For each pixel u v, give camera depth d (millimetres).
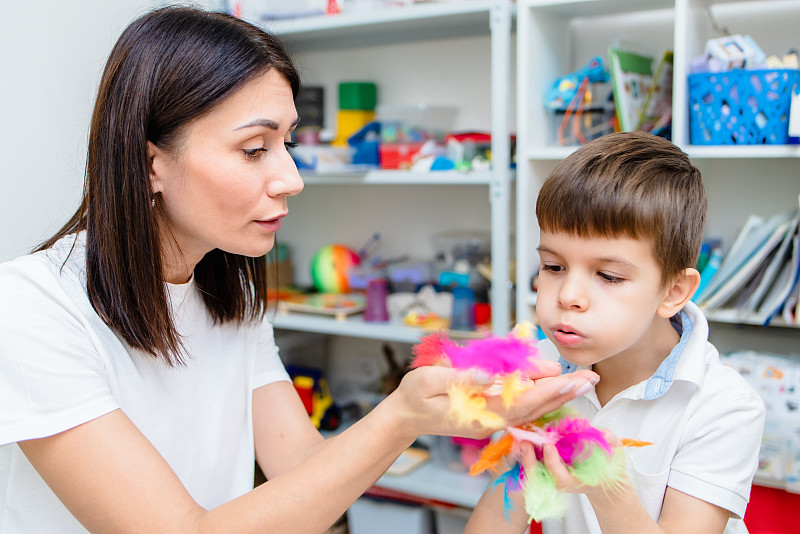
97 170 795
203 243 875
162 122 765
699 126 1549
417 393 678
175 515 707
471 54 2074
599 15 1837
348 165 1986
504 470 699
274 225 822
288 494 707
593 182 771
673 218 779
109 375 813
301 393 2146
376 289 2021
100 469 722
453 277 1974
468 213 2139
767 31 1704
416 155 1928
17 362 728
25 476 835
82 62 2025
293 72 819
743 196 1765
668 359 856
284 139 835
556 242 795
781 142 1478
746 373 1526
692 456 825
